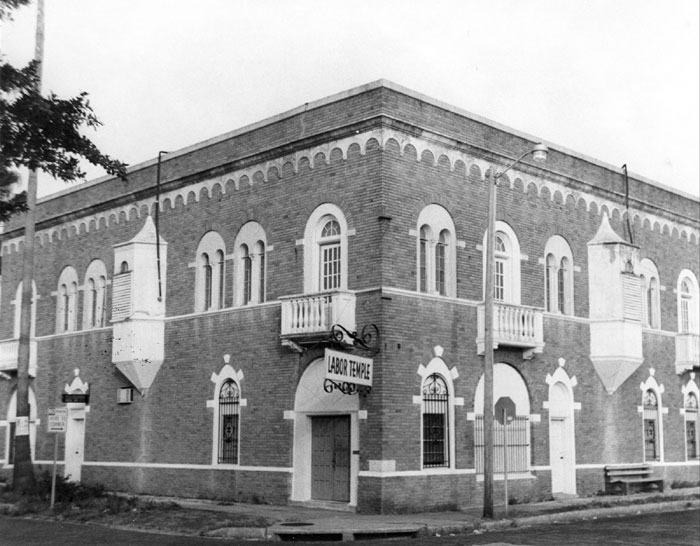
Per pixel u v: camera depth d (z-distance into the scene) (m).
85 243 35.97
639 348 32.09
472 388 27.09
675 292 36.62
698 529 21.95
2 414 39.22
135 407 32.44
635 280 32.38
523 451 28.64
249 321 28.62
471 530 21.47
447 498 25.70
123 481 32.38
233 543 19.22
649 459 34.06
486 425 23.56
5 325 39.78
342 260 26.17
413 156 26.39
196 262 31.00
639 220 35.03
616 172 33.91
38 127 15.72
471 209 27.98
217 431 29.28
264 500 27.31
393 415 24.69
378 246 25.20
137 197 33.47
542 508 26.06
